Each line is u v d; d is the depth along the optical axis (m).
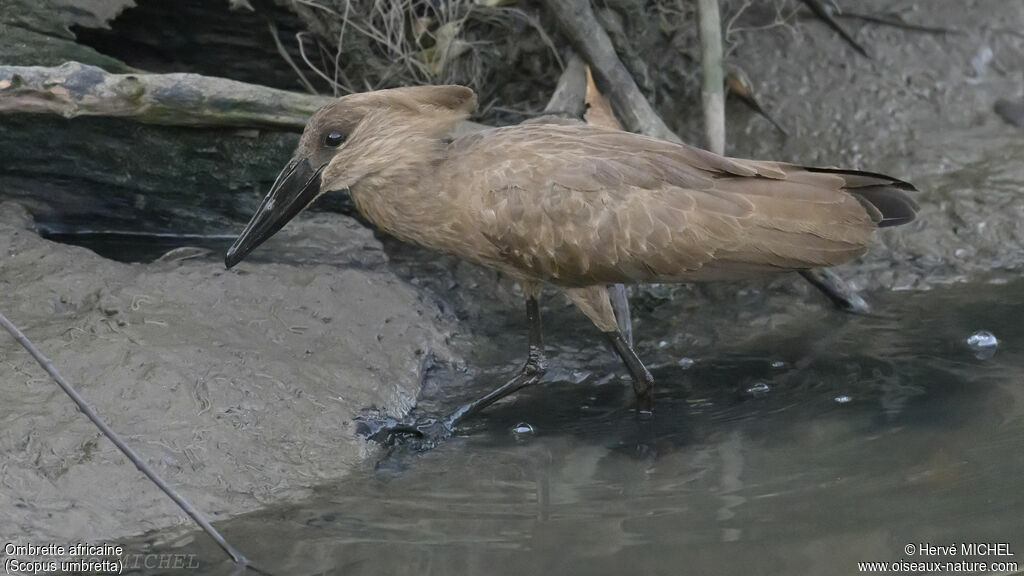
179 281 11.30
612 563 7.98
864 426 9.94
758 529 8.38
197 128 12.62
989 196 13.58
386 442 9.99
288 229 12.87
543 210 9.89
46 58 12.23
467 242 10.25
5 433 9.05
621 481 9.29
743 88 14.18
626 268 9.98
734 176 10.03
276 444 9.65
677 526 8.49
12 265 11.23
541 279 10.39
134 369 9.93
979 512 8.44
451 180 10.12
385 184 10.24
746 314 12.31
